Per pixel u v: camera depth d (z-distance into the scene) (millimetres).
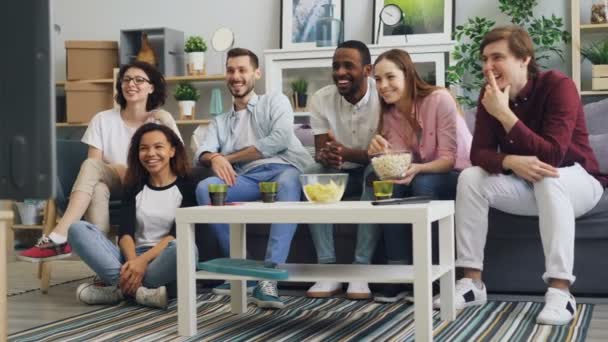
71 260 4680
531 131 2459
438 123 2830
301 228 3109
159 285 2801
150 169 2920
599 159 3053
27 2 691
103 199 3088
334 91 3158
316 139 3180
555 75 2539
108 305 2891
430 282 1985
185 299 2211
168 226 2961
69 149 3484
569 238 2367
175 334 2238
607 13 4617
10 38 698
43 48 692
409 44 4777
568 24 4852
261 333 2223
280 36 5285
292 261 3129
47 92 695
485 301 2643
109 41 5418
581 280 2768
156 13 5637
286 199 2967
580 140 2672
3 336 1146
